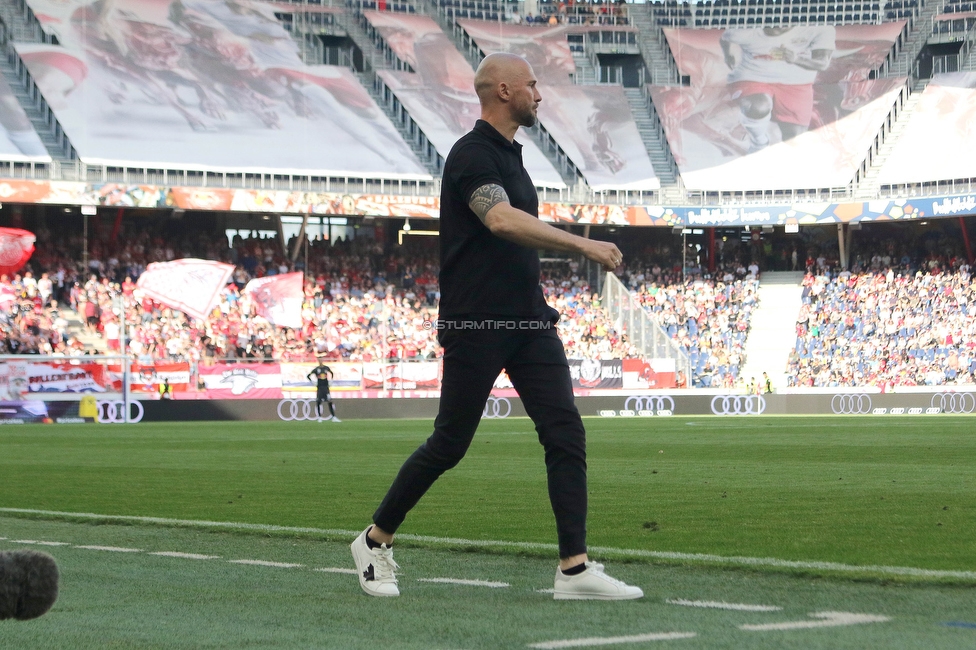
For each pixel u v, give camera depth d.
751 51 155.00
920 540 20.17
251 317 126.50
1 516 26.53
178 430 81.12
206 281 114.69
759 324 140.38
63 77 126.81
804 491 30.62
